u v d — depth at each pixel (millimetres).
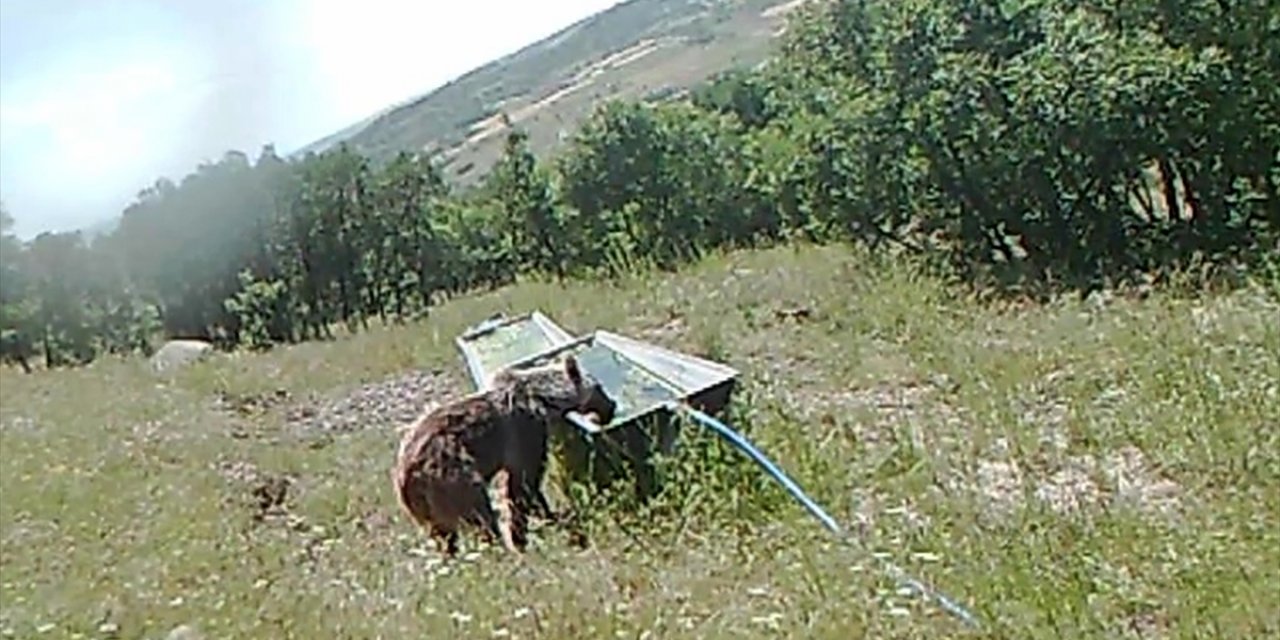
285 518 11852
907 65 20109
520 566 7965
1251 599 5645
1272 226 17469
